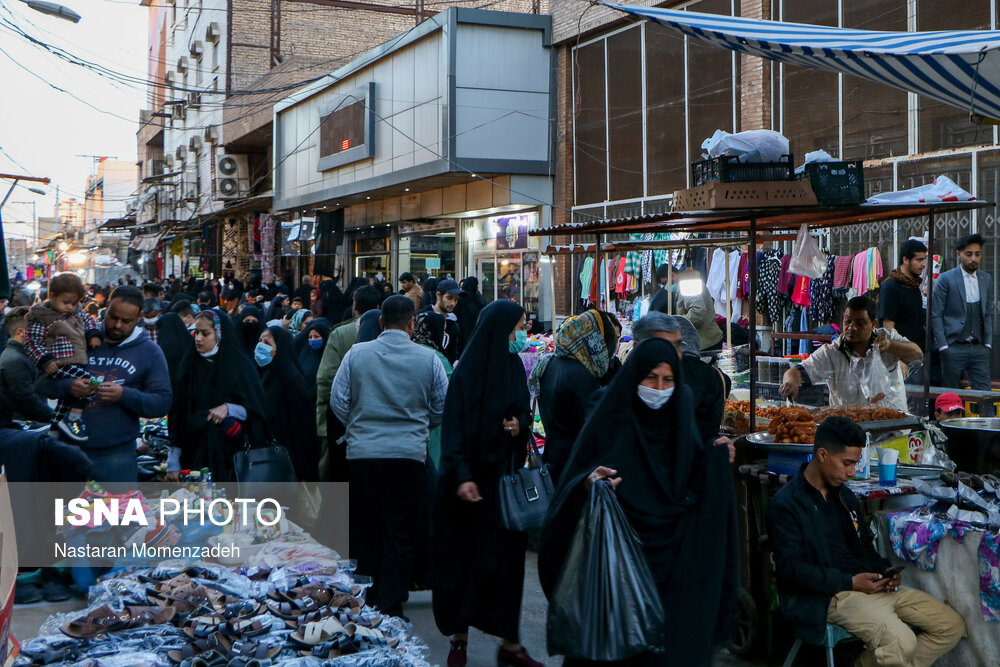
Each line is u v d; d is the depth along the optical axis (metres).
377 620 4.66
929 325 6.27
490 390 4.61
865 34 5.62
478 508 4.67
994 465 4.75
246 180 31.77
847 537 4.33
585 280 15.63
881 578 4.18
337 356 6.87
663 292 9.41
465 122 16.62
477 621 4.65
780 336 9.96
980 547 4.11
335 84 21.91
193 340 6.69
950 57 4.68
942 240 9.98
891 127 10.77
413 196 20.77
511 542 4.61
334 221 25.03
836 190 5.35
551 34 17.06
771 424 4.98
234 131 29.66
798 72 12.14
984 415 6.48
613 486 3.46
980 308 8.13
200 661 4.05
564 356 4.59
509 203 17.08
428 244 21.00
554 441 4.59
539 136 17.12
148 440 8.53
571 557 3.42
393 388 5.18
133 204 56.91
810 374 6.05
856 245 11.00
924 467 4.95
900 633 4.06
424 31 17.34
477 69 16.67
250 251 34.03
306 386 7.38
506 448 4.60
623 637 3.29
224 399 6.60
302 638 4.39
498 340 4.65
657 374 3.52
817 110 11.84
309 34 30.44
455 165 16.53
